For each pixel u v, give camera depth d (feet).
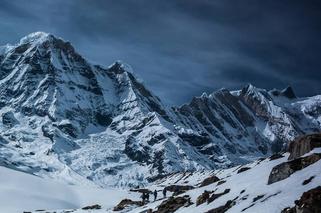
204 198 285.43
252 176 282.97
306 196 166.09
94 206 473.67
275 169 231.71
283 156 331.98
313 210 160.15
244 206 212.02
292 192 191.62
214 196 269.64
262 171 286.87
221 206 238.27
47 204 602.44
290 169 223.10
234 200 235.81
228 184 291.17
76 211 440.04
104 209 443.73
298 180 205.16
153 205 370.73
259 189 228.63
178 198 324.39
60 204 611.47
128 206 423.23
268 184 232.73
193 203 302.45
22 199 598.75
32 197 616.39
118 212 404.57
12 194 611.47
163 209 319.47
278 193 203.21
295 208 166.71
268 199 200.54
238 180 289.33
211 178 389.19
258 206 195.72
